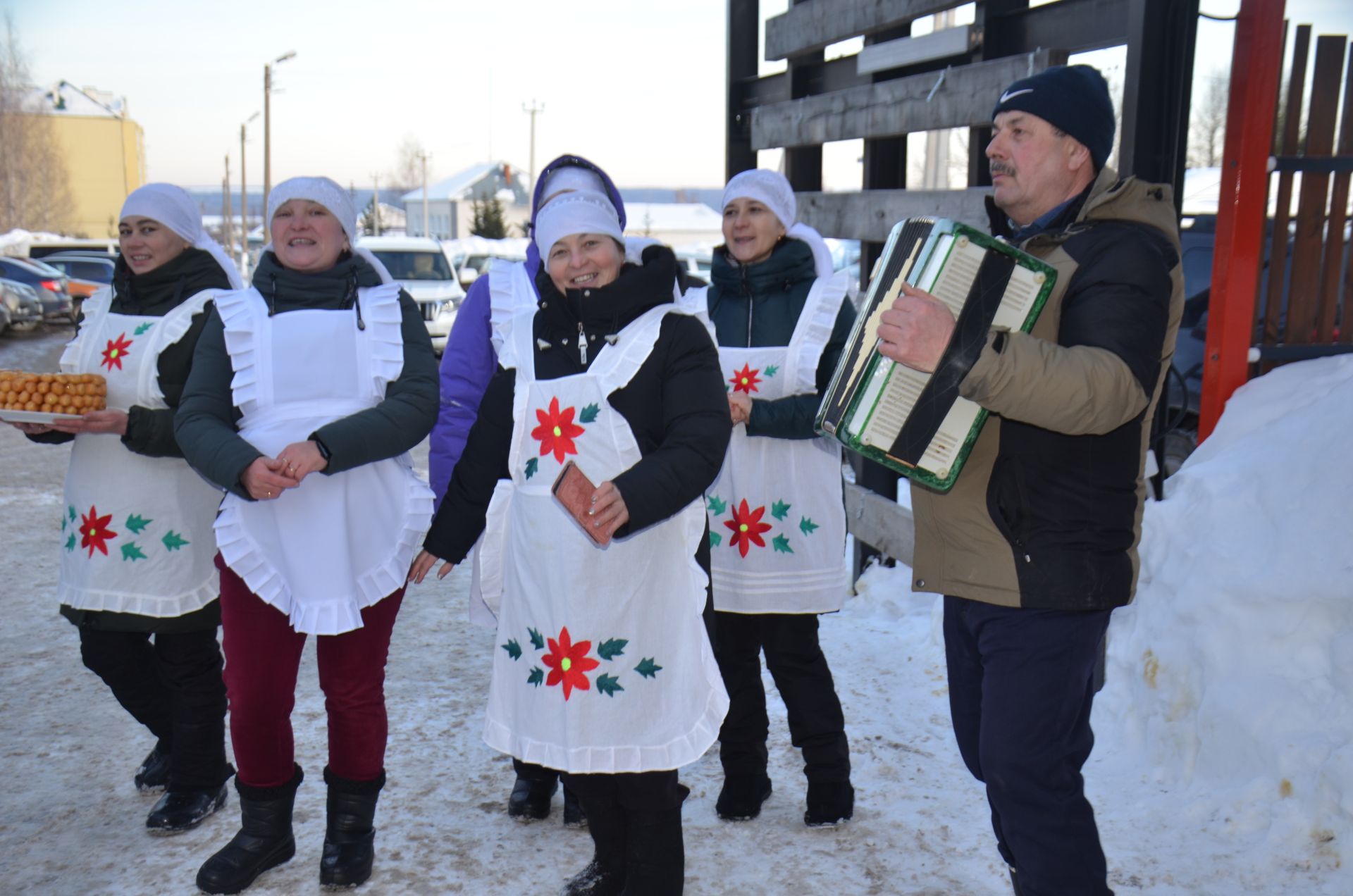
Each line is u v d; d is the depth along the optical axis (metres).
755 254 3.19
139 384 3.03
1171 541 3.47
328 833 2.86
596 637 2.38
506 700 2.56
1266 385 3.87
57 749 3.62
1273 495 3.25
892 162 5.17
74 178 79.62
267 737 2.78
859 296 3.49
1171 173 3.71
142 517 3.01
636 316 2.47
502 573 2.63
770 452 3.08
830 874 2.87
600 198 2.54
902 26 5.14
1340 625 2.92
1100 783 3.21
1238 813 2.87
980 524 2.20
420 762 3.56
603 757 2.39
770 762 3.56
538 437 2.46
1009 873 2.85
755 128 6.14
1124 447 2.18
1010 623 2.20
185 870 2.89
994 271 2.02
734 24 6.35
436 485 3.11
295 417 2.71
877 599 5.00
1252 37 3.83
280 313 2.78
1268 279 4.05
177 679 3.09
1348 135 3.98
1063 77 2.26
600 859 2.70
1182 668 3.22
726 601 3.09
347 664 2.78
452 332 3.14
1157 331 2.04
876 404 2.13
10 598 5.25
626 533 2.25
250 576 2.65
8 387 2.86
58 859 2.95
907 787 3.34
